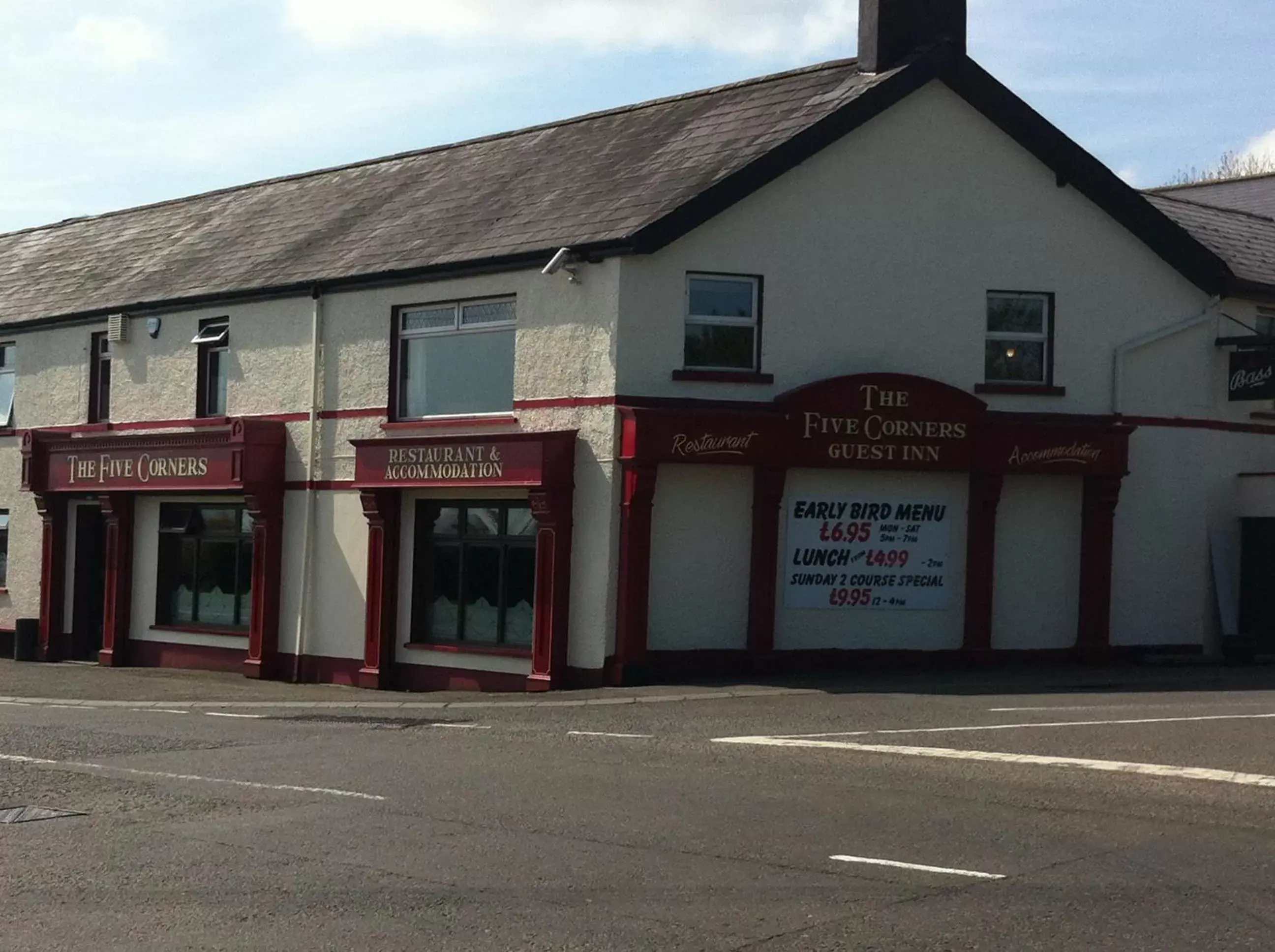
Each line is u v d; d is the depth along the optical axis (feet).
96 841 30.19
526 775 37.99
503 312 66.90
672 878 26.32
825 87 67.62
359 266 72.54
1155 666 67.72
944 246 65.72
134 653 84.28
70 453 85.15
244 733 47.96
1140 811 32.07
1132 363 69.05
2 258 106.52
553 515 62.08
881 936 22.52
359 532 72.38
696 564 61.82
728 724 48.11
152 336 83.61
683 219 60.80
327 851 29.04
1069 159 67.10
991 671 64.28
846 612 63.87
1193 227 80.28
